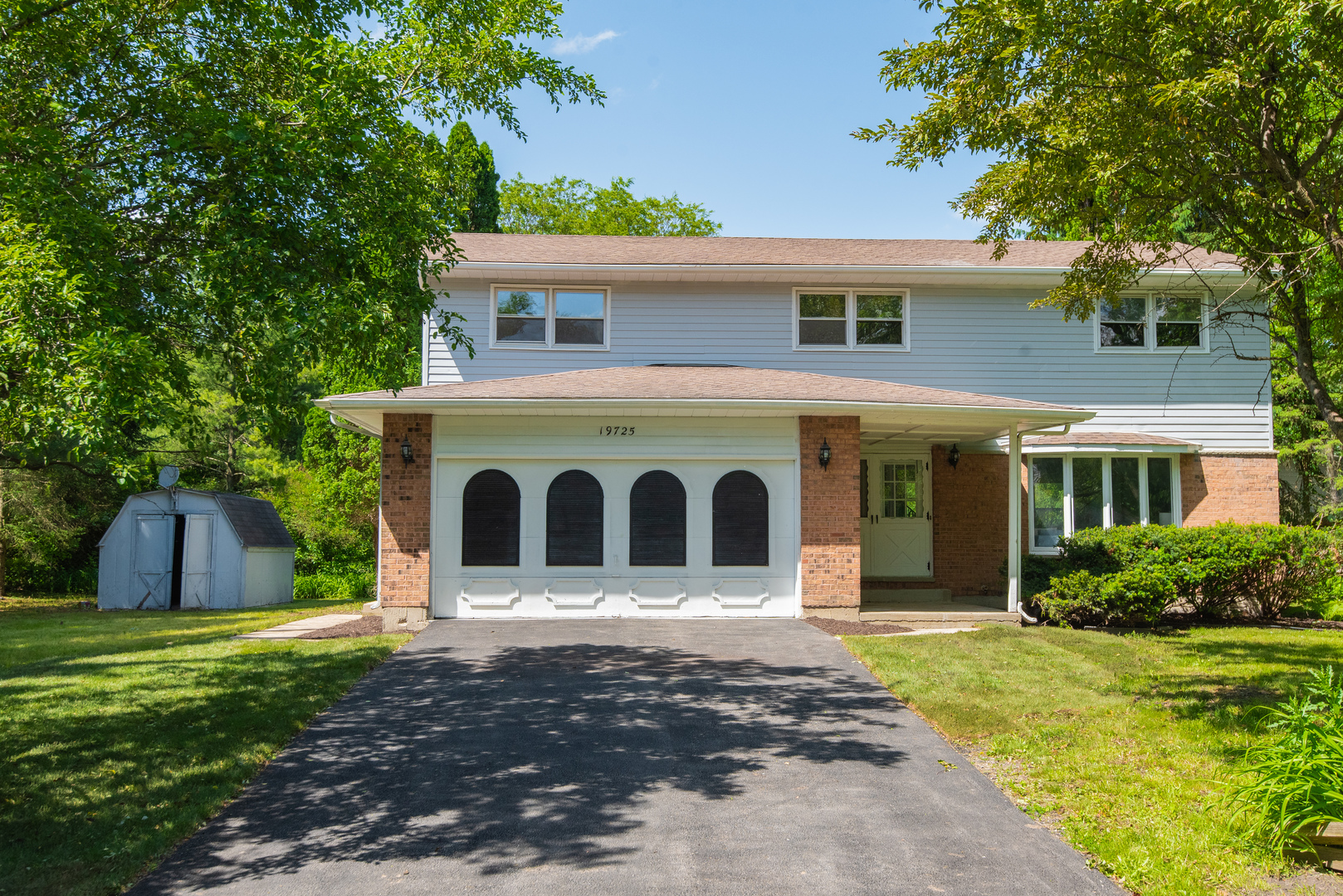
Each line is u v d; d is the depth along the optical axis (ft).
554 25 33.88
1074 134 28.40
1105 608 42.75
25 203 19.20
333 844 17.66
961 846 17.51
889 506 57.06
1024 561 48.08
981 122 29.22
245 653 36.24
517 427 44.75
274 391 25.04
